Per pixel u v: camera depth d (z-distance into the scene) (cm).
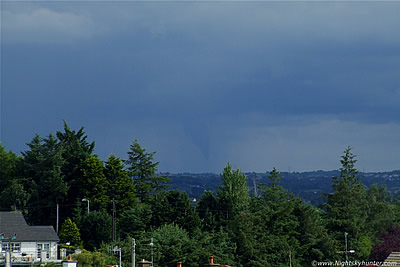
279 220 17238
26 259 13900
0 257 13662
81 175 18550
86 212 17062
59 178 18175
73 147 19375
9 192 18012
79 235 16062
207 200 17838
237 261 15650
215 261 14688
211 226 16738
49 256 15050
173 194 16888
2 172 19175
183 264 14600
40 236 15100
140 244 14788
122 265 13688
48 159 18638
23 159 19125
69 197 18525
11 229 15000
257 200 18425
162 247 14775
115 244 14975
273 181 18525
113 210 16225
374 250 18188
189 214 16475
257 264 15575
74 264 10506
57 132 19838
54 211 18238
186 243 14988
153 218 16512
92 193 18025
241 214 16562
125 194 18188
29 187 18538
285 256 16188
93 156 18475
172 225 15800
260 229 16562
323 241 17038
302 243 17138
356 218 18425
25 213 18000
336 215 18550
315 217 17612
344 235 17712
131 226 16225
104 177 18225
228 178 18262
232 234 16075
